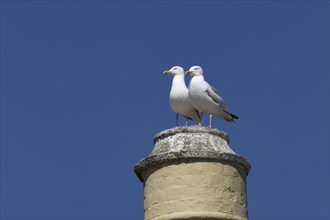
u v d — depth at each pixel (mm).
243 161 11320
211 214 10664
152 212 11008
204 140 11281
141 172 11531
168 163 11070
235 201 11000
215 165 11023
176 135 11406
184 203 10742
